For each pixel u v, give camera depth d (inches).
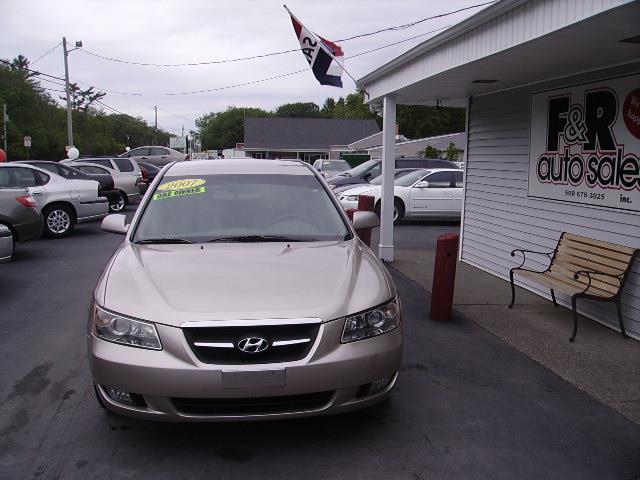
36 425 163.8
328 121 2551.7
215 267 160.7
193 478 138.2
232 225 191.3
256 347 136.2
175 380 135.4
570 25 183.2
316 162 1242.6
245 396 135.9
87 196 543.8
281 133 2496.3
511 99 329.7
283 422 164.7
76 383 193.6
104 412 171.6
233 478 138.2
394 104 385.1
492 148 353.1
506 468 142.2
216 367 135.1
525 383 192.7
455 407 174.7
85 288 328.5
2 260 323.6
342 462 144.8
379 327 149.1
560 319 263.4
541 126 300.2
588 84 263.4
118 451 149.7
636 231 236.5
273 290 147.9
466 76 291.7
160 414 139.1
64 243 499.8
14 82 2406.5
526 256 316.8
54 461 145.1
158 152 1378.0
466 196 389.7
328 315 141.8
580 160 269.4
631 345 228.5
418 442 154.3
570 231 278.8
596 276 245.3
